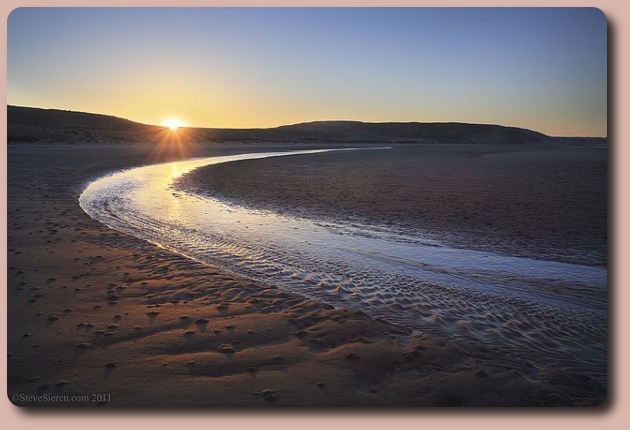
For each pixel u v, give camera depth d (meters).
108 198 16.41
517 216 12.44
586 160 35.62
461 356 4.67
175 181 22.17
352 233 10.89
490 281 7.45
